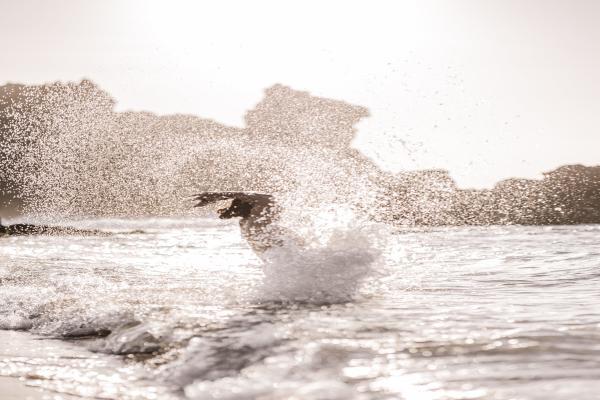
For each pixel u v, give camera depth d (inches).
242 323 302.8
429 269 596.4
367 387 192.4
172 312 345.7
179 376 230.5
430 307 353.1
